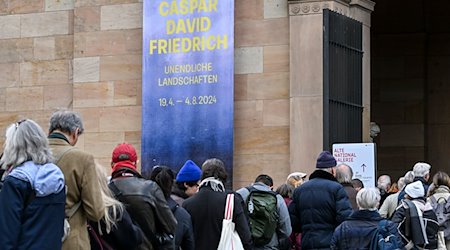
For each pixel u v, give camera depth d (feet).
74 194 32.50
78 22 82.89
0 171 32.63
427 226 52.60
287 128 74.43
